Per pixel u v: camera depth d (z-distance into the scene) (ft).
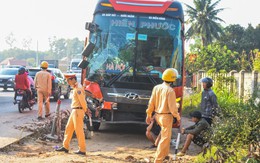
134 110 45.55
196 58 161.99
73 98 35.68
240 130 34.12
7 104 73.92
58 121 43.73
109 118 45.83
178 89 45.09
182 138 48.44
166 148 30.96
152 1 46.44
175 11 46.01
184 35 46.19
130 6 46.34
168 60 45.65
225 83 85.61
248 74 76.69
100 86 46.01
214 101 38.40
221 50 164.86
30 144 39.65
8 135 40.93
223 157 29.19
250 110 38.88
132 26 46.19
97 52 46.47
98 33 46.50
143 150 39.70
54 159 32.53
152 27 46.03
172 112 30.58
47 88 53.52
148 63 45.88
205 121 36.94
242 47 230.48
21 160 31.55
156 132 40.14
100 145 42.01
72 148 39.58
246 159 28.40
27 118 54.34
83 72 46.80
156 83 45.62
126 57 46.03
